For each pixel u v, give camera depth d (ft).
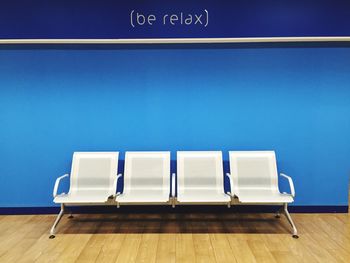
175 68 12.87
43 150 13.08
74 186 12.46
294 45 12.73
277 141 13.08
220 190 12.23
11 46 12.67
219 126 13.07
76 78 12.89
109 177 12.51
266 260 9.30
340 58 12.76
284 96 12.94
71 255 9.68
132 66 12.87
